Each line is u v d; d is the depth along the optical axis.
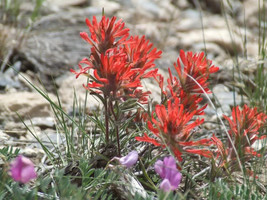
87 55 9.08
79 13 11.27
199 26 11.75
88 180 4.10
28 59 8.66
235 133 4.30
